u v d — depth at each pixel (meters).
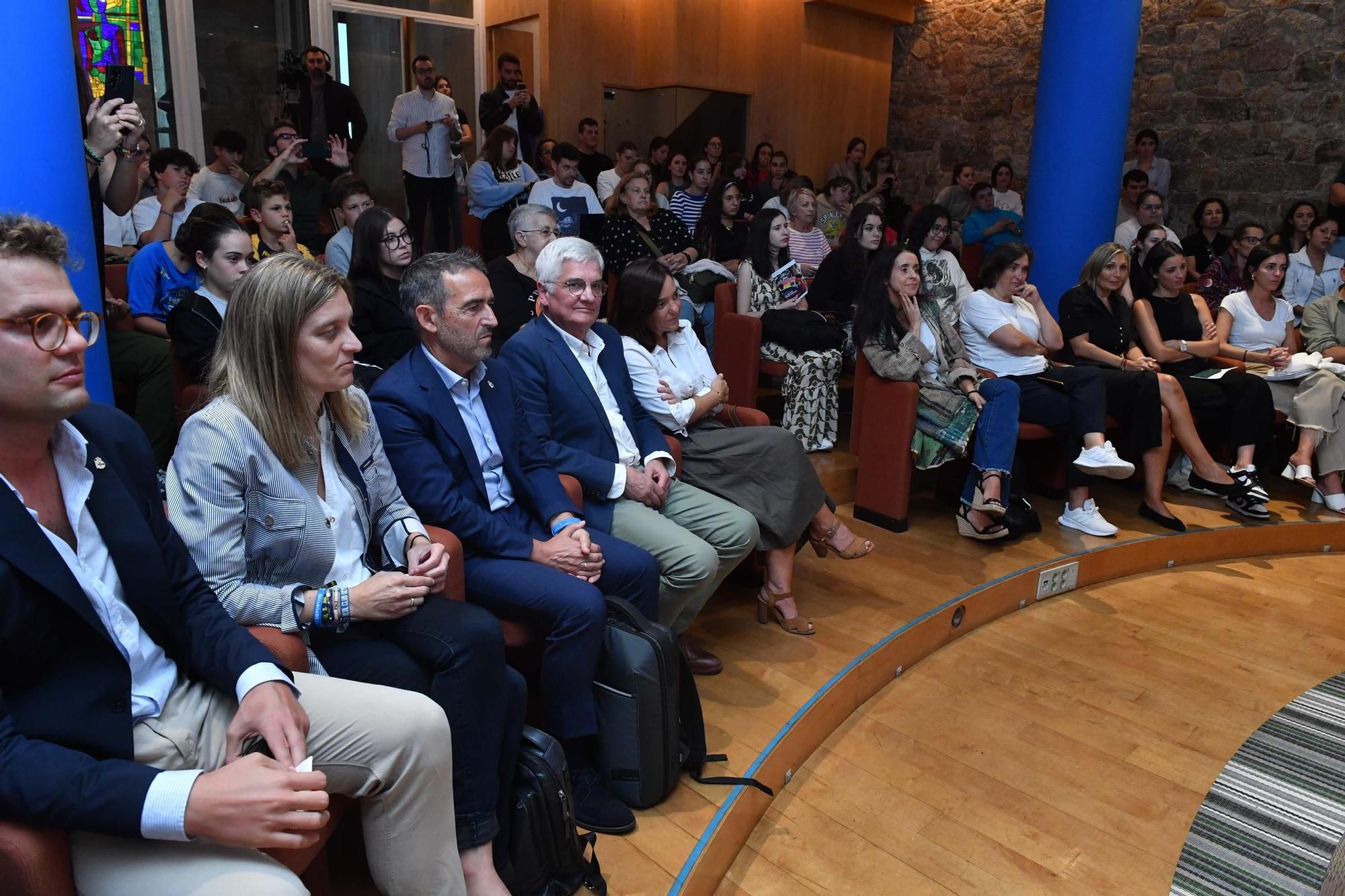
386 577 1.48
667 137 7.04
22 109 1.46
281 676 1.23
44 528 1.08
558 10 6.61
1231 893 1.83
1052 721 2.44
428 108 5.37
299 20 6.15
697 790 1.90
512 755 1.52
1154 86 6.55
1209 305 4.59
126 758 1.11
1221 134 6.29
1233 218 6.30
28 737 1.05
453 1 6.86
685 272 4.33
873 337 3.32
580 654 1.75
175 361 2.48
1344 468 3.74
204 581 1.33
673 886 1.62
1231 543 3.62
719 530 2.29
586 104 6.92
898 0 7.70
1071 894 1.82
